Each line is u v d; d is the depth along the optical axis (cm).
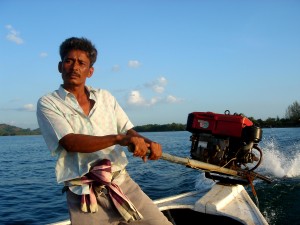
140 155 188
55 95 204
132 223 217
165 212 356
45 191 908
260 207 505
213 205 339
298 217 449
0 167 1583
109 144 186
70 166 199
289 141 1952
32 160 1947
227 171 346
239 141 378
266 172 802
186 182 823
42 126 200
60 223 319
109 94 230
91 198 199
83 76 207
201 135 398
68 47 205
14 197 838
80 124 202
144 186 820
